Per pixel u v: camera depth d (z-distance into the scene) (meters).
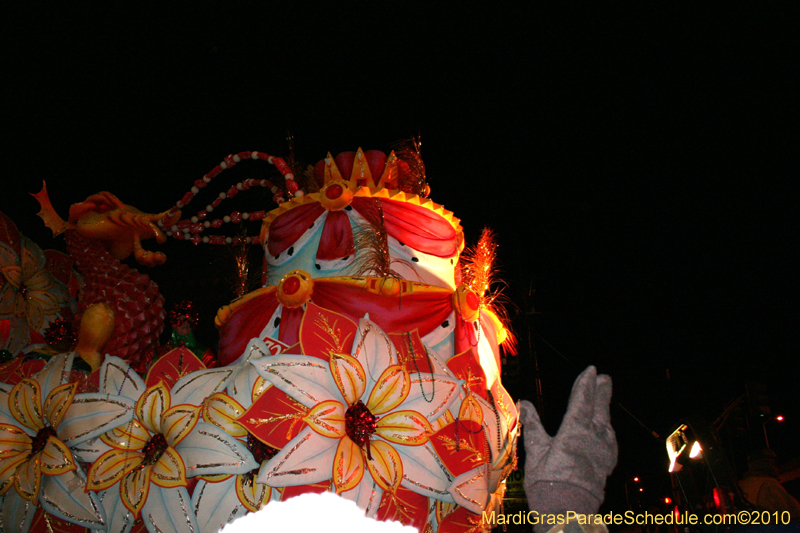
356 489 1.71
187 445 1.77
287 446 1.68
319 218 2.22
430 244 2.24
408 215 2.23
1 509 1.87
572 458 1.48
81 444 1.85
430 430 1.82
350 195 2.17
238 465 1.72
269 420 1.71
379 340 1.88
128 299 2.28
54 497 1.82
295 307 2.01
